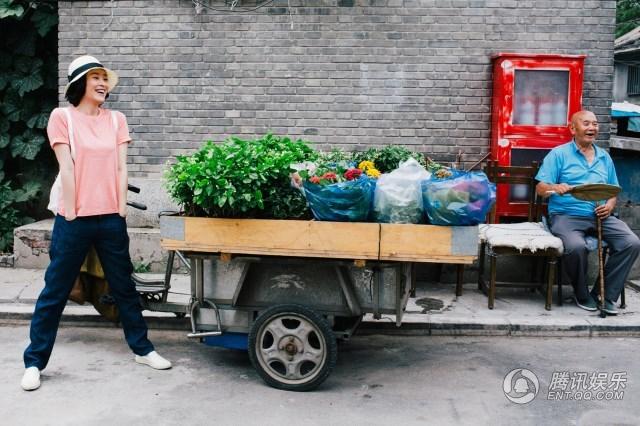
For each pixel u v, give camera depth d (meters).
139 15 7.12
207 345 5.12
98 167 4.46
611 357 5.04
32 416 3.93
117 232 4.55
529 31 6.85
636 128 9.52
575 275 5.97
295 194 4.40
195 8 7.05
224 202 4.12
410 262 4.59
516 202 6.73
